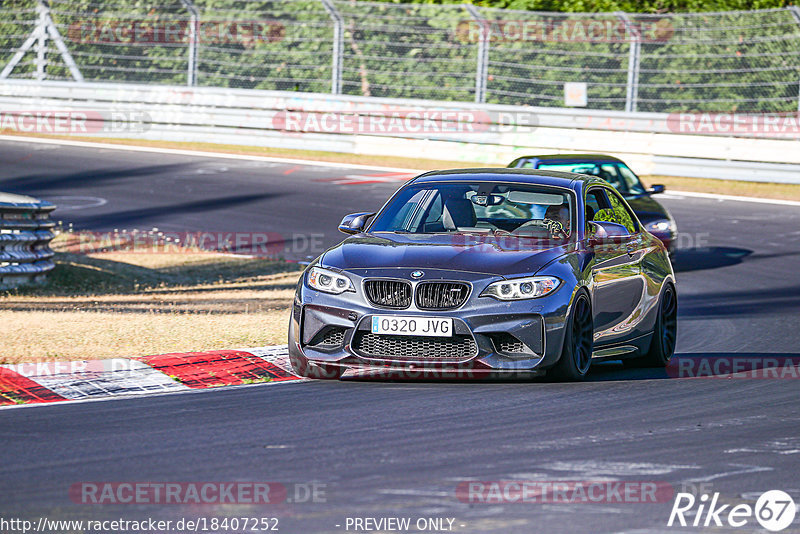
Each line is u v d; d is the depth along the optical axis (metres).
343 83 105.69
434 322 28.52
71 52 113.12
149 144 103.31
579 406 27.08
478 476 20.31
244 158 97.19
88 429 24.17
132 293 50.88
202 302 47.44
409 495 18.98
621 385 30.38
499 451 22.28
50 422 24.92
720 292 53.53
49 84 106.44
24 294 49.78
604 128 93.69
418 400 27.53
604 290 31.81
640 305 33.78
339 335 29.44
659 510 18.45
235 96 103.00
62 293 50.59
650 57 100.25
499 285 28.92
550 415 25.95
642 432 24.38
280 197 80.44
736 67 99.44
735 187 89.00
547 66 102.56
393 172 92.19
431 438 23.38
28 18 112.69
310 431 23.98
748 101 99.75
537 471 20.77
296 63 110.00
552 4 111.75
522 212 32.56
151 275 56.84
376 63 106.88
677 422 25.52
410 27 105.50
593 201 34.06
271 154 99.94
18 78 112.81
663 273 35.47
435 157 97.38
